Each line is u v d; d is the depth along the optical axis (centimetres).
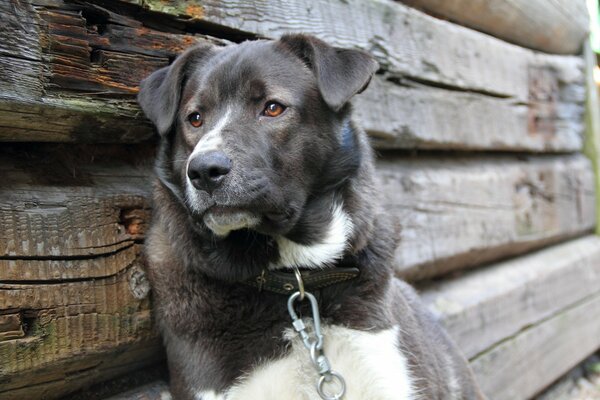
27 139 69
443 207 117
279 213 74
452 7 123
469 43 125
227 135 72
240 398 72
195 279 75
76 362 69
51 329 66
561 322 147
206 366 73
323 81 76
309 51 78
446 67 118
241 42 83
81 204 70
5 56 63
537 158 155
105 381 77
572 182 162
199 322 74
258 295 75
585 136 174
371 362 74
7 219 65
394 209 102
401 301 83
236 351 73
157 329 77
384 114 104
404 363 76
